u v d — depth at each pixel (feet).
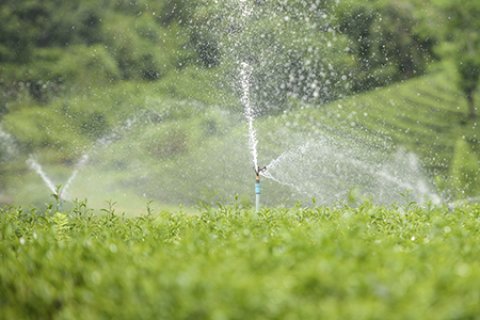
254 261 51.19
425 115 250.37
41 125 275.18
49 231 75.51
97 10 280.10
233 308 43.45
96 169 258.78
